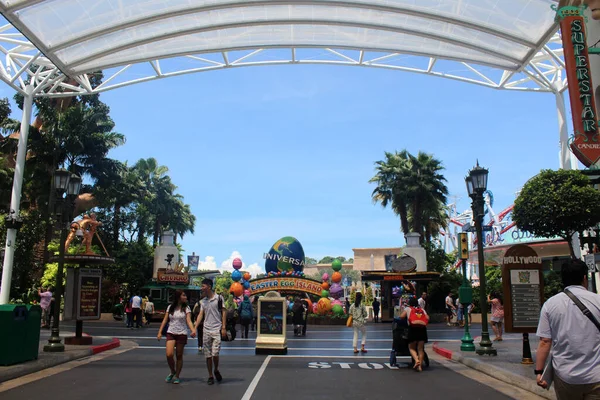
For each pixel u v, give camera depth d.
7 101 38.72
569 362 4.44
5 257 23.58
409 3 22.66
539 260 12.18
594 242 14.12
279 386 9.36
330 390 8.98
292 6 24.00
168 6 22.36
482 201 14.41
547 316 4.69
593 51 14.02
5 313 10.69
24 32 21.39
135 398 8.11
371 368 12.02
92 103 44.03
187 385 9.39
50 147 36.88
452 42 25.45
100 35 23.02
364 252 73.25
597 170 13.65
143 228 47.12
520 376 9.72
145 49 27.16
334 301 34.00
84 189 40.84
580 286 4.77
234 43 27.86
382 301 34.50
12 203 24.73
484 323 13.91
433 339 20.58
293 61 30.20
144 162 62.06
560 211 13.22
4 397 8.18
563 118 26.94
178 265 37.91
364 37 27.78
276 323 15.06
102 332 23.02
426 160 40.41
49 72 27.14
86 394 8.44
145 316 30.28
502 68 27.94
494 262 47.31
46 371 11.09
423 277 33.56
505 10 21.81
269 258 38.44
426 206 40.59
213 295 9.98
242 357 14.05
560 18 14.27
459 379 10.37
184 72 30.03
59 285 14.28
